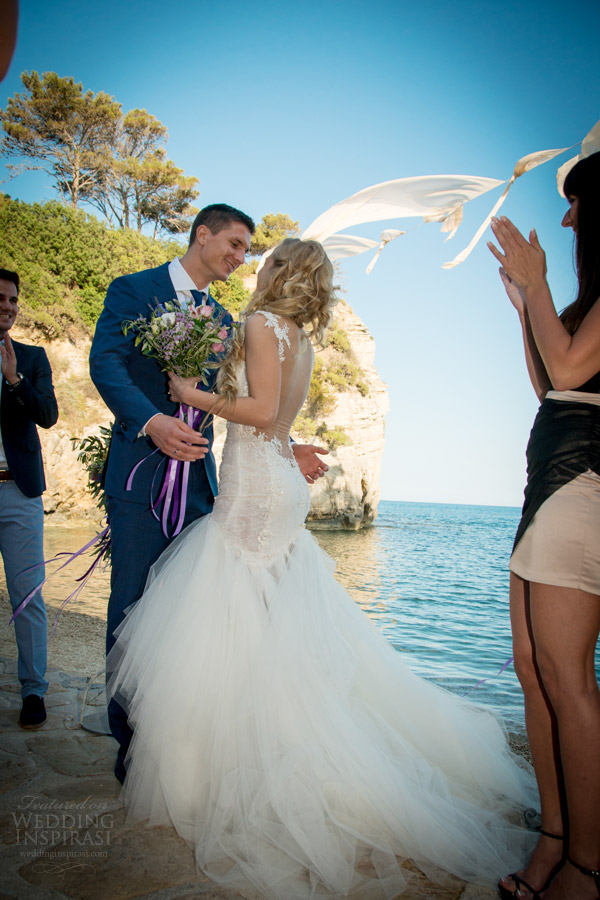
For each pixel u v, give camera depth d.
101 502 3.01
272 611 2.24
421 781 2.10
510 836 2.05
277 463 2.44
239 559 2.33
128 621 2.38
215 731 2.07
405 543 30.86
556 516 1.71
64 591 9.17
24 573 3.08
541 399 2.04
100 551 3.00
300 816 1.87
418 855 1.89
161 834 2.04
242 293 30.02
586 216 1.81
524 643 1.88
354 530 33.38
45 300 24.78
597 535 1.67
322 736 2.06
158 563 2.47
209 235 2.72
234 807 1.96
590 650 1.70
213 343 2.41
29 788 2.36
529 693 1.87
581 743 1.63
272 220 36.19
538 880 1.74
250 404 2.27
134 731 2.38
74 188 35.75
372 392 35.75
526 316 2.09
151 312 2.60
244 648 2.17
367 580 15.36
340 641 2.35
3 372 3.08
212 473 2.82
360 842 1.95
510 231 1.78
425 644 7.35
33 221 25.59
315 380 32.53
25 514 3.08
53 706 3.35
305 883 1.76
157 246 28.39
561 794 1.79
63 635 5.17
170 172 36.41
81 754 2.71
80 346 25.06
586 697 1.67
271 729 2.04
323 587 2.45
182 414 2.67
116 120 36.38
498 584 14.82
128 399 2.41
